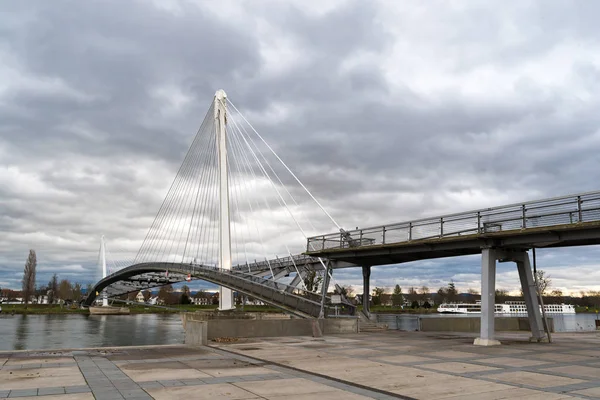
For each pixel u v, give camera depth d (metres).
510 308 110.88
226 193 78.94
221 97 83.06
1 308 169.50
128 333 76.69
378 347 22.94
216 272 66.81
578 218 21.56
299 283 71.06
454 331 35.59
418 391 12.04
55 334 73.69
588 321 83.81
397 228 30.33
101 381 13.11
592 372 15.13
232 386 12.52
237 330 26.62
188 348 21.92
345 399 11.12
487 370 15.57
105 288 170.75
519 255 26.80
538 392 11.87
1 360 17.33
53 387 12.23
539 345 24.48
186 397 11.14
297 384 12.94
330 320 30.86
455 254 30.19
